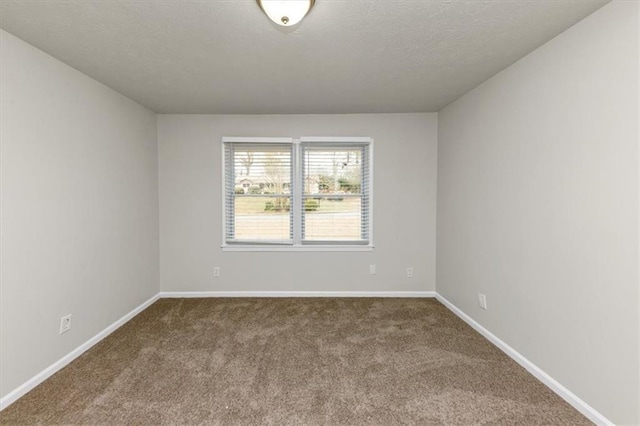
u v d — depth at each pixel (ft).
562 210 5.92
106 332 8.63
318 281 11.94
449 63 7.25
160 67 7.39
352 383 6.41
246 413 5.53
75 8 5.03
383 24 5.57
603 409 5.15
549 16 5.33
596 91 5.20
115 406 5.70
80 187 7.68
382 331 8.91
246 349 7.84
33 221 6.36
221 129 11.62
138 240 10.34
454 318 9.88
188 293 11.85
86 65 7.26
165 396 5.98
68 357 7.20
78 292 7.59
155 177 11.41
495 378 6.58
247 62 7.13
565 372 5.88
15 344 5.95
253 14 5.23
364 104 10.45
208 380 6.50
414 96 9.68
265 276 11.94
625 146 4.75
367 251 11.91
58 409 5.62
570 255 5.75
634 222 4.64
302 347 7.95
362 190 11.99
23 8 5.03
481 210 8.71
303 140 11.63
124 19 5.37
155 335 8.65
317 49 6.52
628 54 4.67
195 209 11.75
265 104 10.37
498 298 7.97
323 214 12.04
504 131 7.65
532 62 6.66
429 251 11.85
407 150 11.70
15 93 5.96
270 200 12.01
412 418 5.42
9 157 5.85
